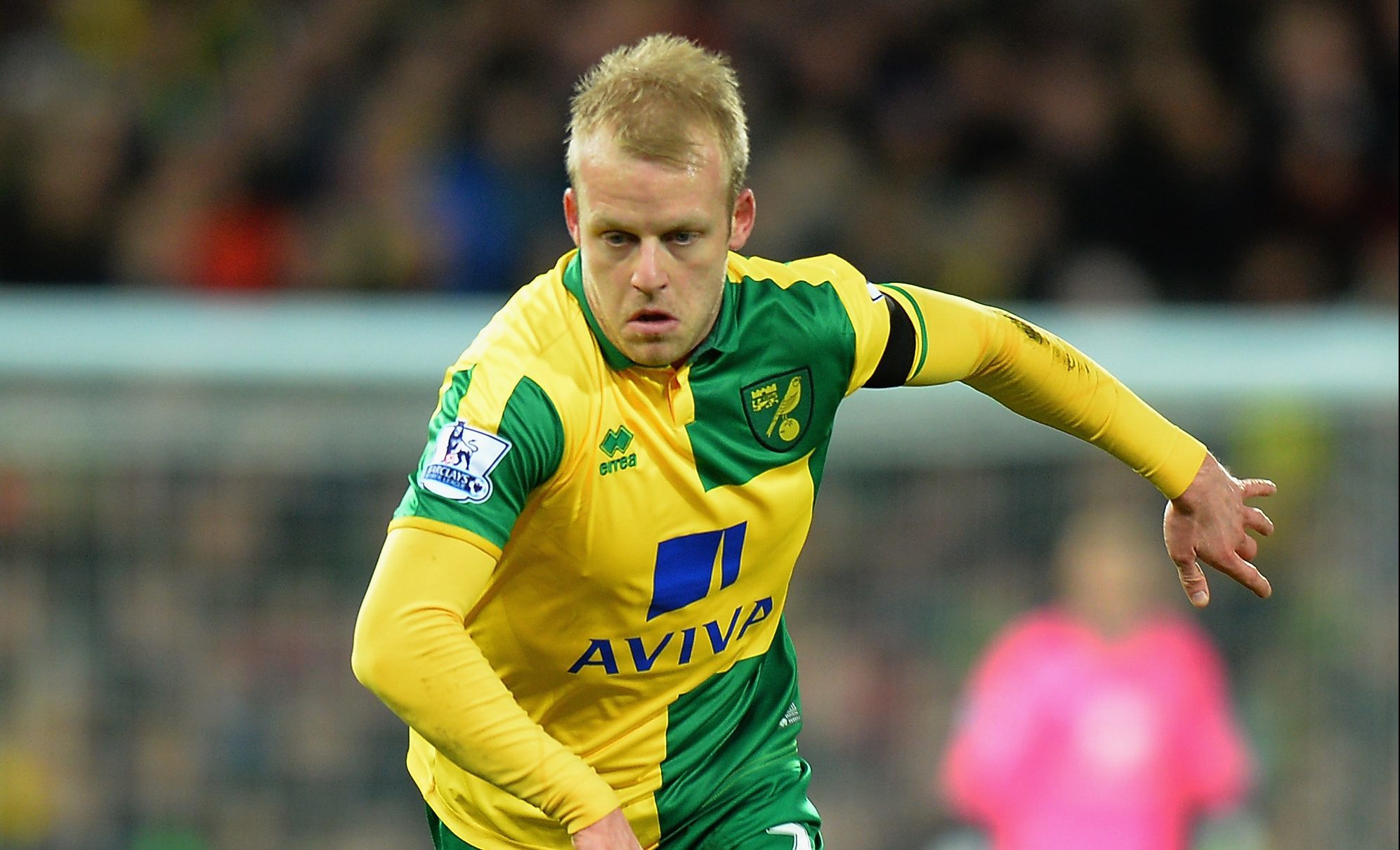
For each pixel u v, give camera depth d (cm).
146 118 3142
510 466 964
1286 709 2133
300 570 2109
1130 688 2072
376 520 2116
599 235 955
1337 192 3145
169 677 2105
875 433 2152
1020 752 2083
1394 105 3234
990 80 3197
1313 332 2214
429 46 3155
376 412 2117
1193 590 1218
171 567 2100
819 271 1083
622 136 938
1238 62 3234
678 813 1138
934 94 3192
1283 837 2112
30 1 3312
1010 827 2088
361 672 955
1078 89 3164
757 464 1046
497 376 982
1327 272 3100
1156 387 2195
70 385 2089
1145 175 3119
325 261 2955
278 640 2109
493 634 1070
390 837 2119
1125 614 2097
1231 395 2188
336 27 3177
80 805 2100
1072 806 2069
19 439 2084
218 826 2108
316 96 3102
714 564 1057
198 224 2977
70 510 2092
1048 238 3081
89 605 2095
